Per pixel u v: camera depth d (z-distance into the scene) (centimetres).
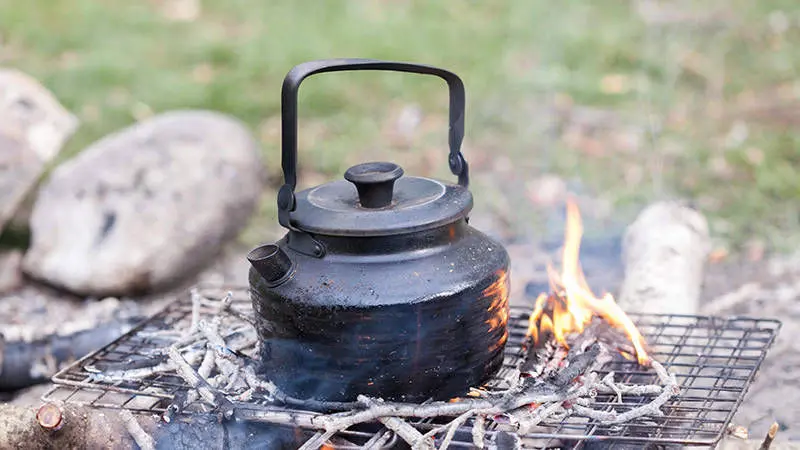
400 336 118
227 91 289
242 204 194
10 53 329
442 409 119
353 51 328
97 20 371
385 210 120
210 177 188
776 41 308
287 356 121
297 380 121
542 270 177
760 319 138
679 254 160
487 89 287
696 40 315
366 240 119
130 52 331
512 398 120
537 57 313
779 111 254
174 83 296
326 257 120
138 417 124
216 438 122
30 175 181
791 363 149
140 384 129
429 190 124
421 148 245
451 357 120
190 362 130
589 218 200
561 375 123
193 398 124
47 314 172
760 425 139
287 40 343
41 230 180
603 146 240
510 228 197
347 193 125
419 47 332
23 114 184
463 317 119
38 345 147
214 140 195
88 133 256
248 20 377
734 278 173
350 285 118
